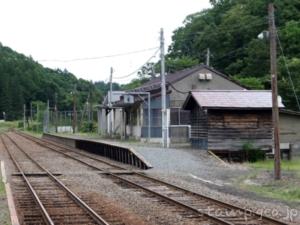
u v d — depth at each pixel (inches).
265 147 1168.2
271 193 617.3
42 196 573.3
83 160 1155.3
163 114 1250.6
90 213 445.1
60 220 422.0
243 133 1161.4
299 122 1245.7
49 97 5595.5
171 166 926.4
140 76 3036.4
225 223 390.0
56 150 1493.6
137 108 1706.4
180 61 2405.3
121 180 741.9
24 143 1951.3
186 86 1669.5
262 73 2080.5
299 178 738.2
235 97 1187.3
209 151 1121.4
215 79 1702.8
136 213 456.1
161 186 669.9
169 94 1609.3
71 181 732.7
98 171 883.4
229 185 696.4
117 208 480.4
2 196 561.3
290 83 1879.9
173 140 1497.3
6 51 6776.6
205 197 542.3
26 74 5625.0
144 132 1608.0
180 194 587.5
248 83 1897.1
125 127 1909.4
